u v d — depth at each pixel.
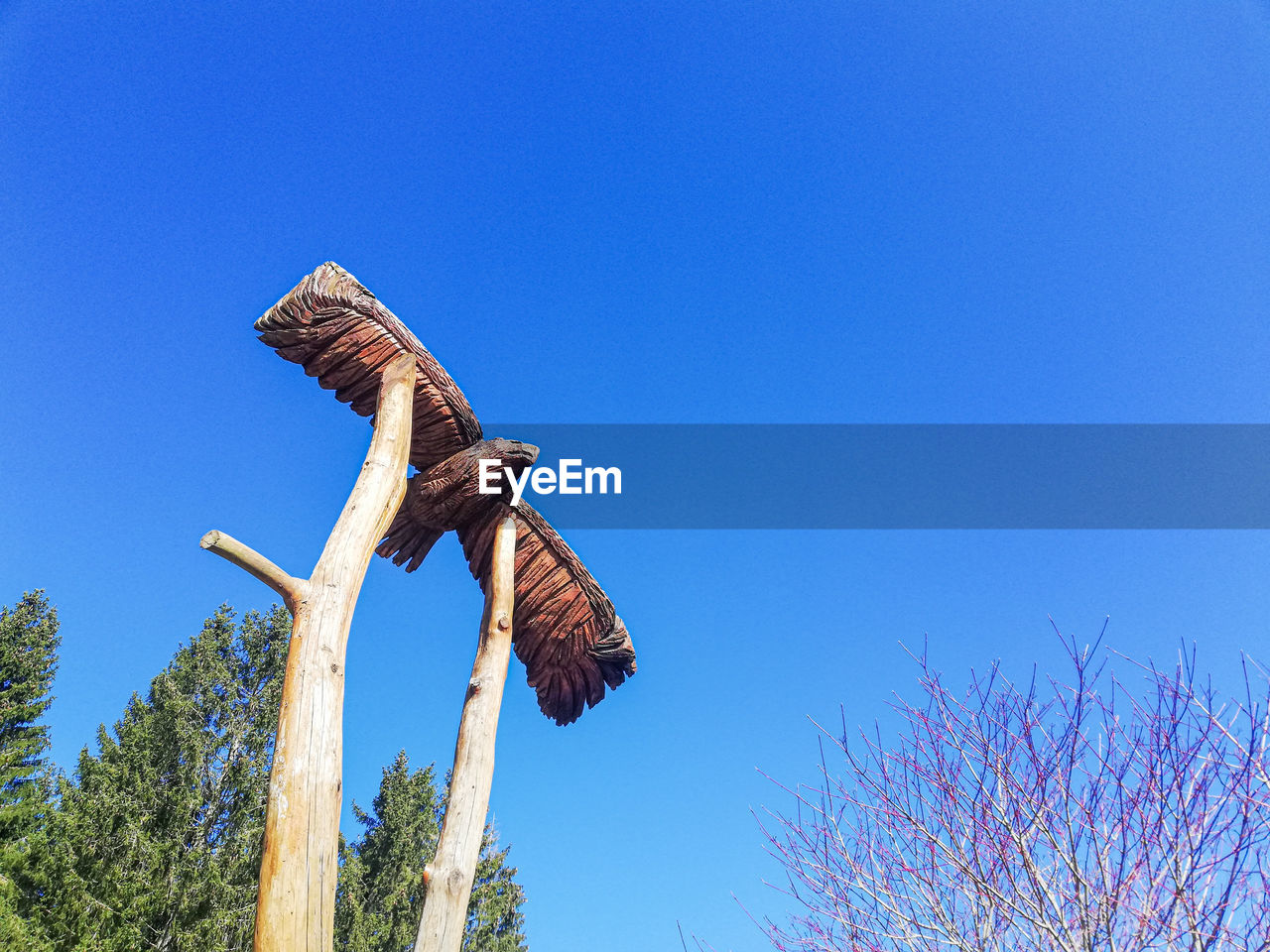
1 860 14.39
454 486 5.49
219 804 16.89
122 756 17.66
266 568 4.17
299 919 3.45
